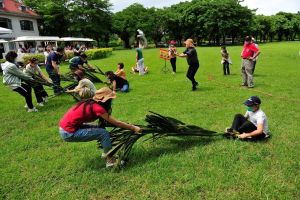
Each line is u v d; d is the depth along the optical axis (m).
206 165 4.73
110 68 18.98
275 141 5.54
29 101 8.55
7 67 8.04
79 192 4.19
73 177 4.59
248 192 3.95
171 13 67.06
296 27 86.69
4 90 12.84
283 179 4.22
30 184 4.50
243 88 10.76
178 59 22.44
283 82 11.75
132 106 8.71
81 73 7.45
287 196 3.81
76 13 53.84
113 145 4.86
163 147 5.53
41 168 4.98
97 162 5.08
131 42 68.88
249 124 5.60
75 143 6.03
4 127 7.37
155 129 5.10
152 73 15.50
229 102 8.76
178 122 5.46
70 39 36.53
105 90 4.57
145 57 25.62
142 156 5.17
